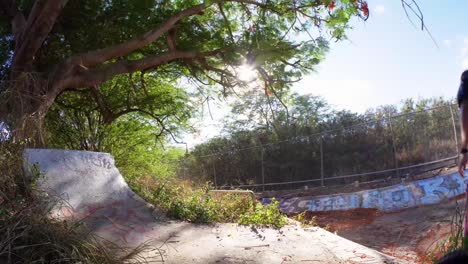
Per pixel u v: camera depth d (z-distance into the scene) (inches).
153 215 251.6
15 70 395.9
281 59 502.3
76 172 256.2
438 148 595.2
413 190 528.1
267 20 491.2
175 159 740.7
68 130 498.6
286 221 275.1
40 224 166.2
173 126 678.5
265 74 516.1
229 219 274.7
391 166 666.2
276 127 1041.5
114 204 248.4
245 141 1088.2
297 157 823.7
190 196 326.0
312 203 621.0
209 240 219.5
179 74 647.8
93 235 184.2
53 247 156.7
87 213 227.3
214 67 544.7
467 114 119.7
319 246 215.5
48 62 501.0
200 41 520.7
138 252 182.9
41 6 410.3
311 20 458.9
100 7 510.0
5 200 185.3
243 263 186.4
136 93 640.4
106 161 281.7
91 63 423.2
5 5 482.6
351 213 544.1
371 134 710.5
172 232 228.7
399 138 665.6
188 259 188.9
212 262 186.5
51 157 254.1
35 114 280.4
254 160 922.7
